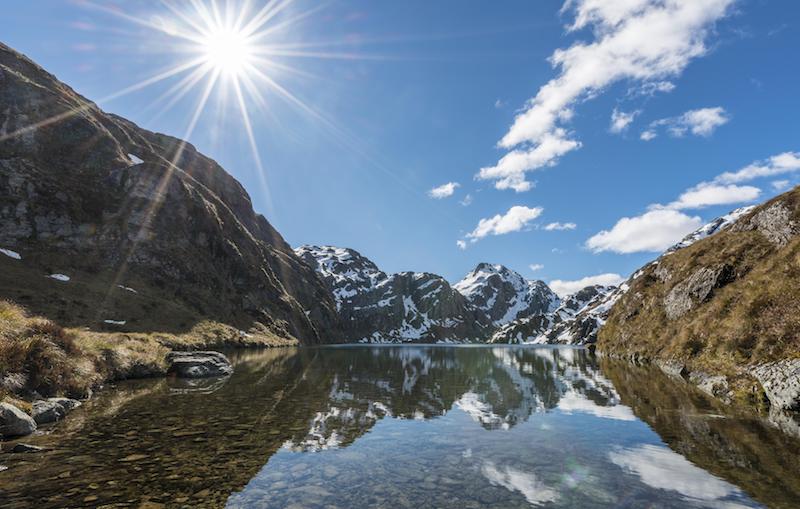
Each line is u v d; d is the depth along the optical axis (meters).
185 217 111.19
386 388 32.22
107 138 108.00
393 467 12.66
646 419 18.69
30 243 71.81
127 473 11.55
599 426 17.91
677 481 10.88
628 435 16.03
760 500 9.44
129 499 9.79
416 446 15.11
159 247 95.38
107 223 89.06
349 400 25.53
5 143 84.31
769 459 12.20
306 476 11.72
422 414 21.47
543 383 35.47
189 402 22.97
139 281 82.56
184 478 11.30
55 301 56.19
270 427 17.59
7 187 76.75
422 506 9.66
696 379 28.66
